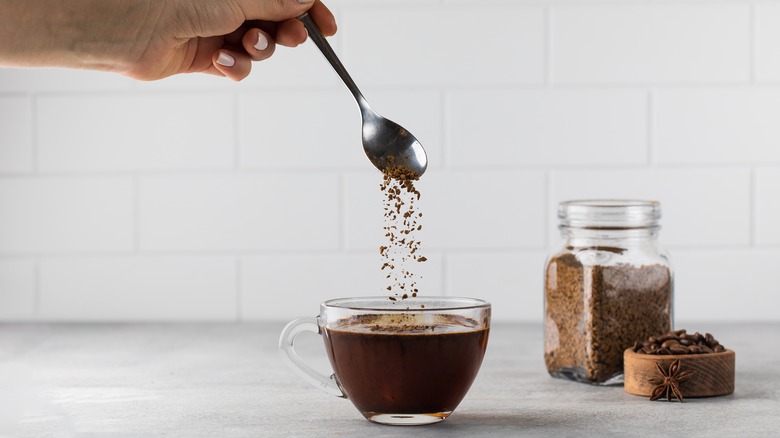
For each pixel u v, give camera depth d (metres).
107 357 1.12
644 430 0.88
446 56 1.27
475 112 1.27
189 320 1.29
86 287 1.29
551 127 1.27
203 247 1.29
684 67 1.27
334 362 0.89
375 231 1.28
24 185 1.28
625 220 1.00
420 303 0.93
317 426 0.89
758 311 1.28
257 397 0.97
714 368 0.96
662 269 1.01
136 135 1.28
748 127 1.27
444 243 1.28
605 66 1.27
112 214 1.29
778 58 1.27
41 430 0.89
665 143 1.27
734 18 1.27
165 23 0.98
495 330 1.24
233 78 1.05
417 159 0.97
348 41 1.27
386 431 0.88
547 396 0.97
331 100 1.28
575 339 1.00
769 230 1.28
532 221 1.28
